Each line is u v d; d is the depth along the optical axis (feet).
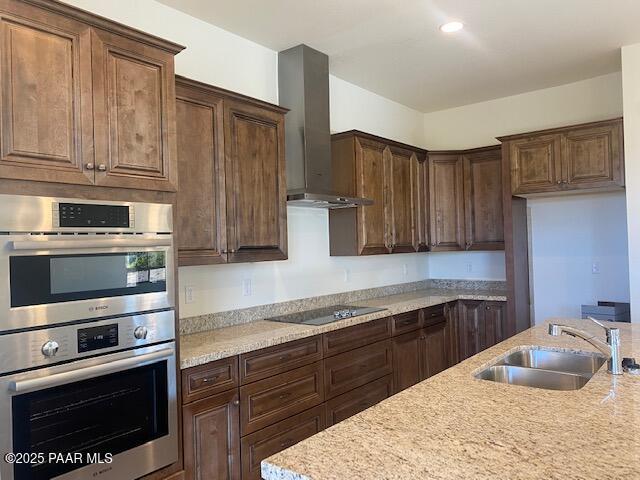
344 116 14.08
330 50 11.75
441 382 5.65
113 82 6.51
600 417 4.40
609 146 12.54
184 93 8.30
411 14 9.95
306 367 9.59
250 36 10.85
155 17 9.21
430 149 17.69
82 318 6.01
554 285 15.02
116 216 6.44
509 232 14.10
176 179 7.25
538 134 13.53
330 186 11.98
